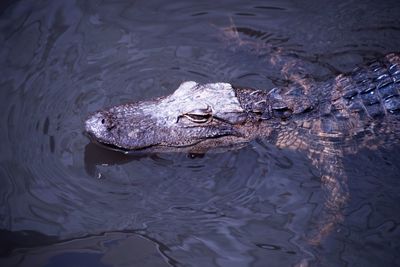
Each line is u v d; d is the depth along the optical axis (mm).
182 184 8156
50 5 11055
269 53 10406
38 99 9344
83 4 11188
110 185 8070
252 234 7492
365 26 10906
